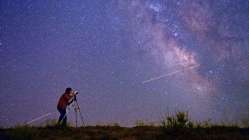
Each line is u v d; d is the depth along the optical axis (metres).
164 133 11.89
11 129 13.14
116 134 12.48
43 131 12.98
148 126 13.97
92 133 12.90
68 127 13.99
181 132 11.75
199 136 11.14
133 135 12.19
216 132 11.88
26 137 11.84
